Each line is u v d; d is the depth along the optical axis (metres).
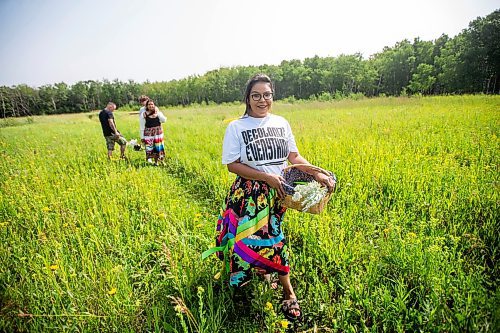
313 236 3.64
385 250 3.26
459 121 10.37
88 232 4.15
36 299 2.93
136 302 2.76
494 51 58.44
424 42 85.12
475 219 3.80
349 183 5.09
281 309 2.81
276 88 100.12
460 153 6.65
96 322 2.65
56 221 4.35
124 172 6.73
